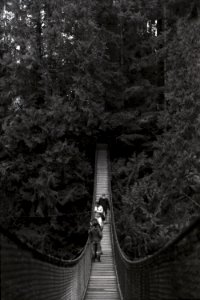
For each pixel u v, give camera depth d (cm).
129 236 2567
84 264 1552
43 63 3569
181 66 2816
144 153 3631
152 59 3916
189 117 2530
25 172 3366
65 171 3369
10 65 3528
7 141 3391
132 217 2612
